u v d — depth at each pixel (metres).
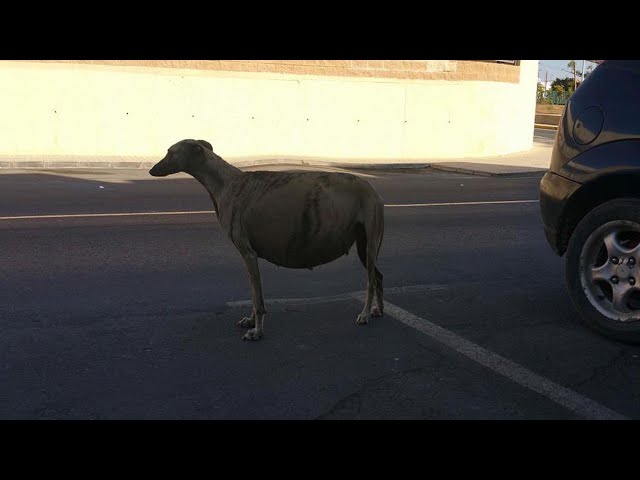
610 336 4.62
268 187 4.46
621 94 4.61
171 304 5.43
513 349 4.46
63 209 10.05
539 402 3.64
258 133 20.41
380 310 5.15
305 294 5.82
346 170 18.83
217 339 4.61
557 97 51.34
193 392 3.73
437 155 22.70
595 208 4.66
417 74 21.84
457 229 9.29
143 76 18.81
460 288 6.09
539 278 6.54
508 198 13.09
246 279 6.29
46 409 3.50
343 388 3.81
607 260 4.66
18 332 4.67
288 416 3.46
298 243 4.44
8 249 7.21
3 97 17.55
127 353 4.31
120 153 19.00
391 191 13.91
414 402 3.63
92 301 5.45
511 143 25.12
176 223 9.07
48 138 18.19
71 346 4.42
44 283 5.95
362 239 4.91
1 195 11.44
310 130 20.98
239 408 3.54
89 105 18.42
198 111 19.55
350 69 21.03
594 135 4.68
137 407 3.54
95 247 7.45
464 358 4.29
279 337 4.66
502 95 23.92
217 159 4.71
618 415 3.51
